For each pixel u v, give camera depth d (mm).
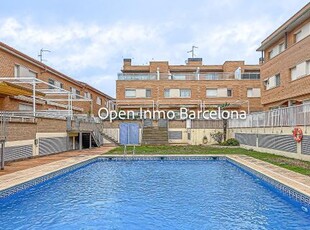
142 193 11352
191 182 13375
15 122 16406
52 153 21281
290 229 7738
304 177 11703
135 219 8484
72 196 10914
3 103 21578
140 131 32656
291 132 18359
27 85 24844
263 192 11461
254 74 41250
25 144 17547
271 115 21391
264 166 14750
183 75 41594
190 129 33000
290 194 9992
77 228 7828
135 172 16031
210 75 41500
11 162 16094
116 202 10125
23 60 24734
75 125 24969
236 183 13102
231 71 48719
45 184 12516
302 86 23594
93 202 10125
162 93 41094
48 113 23406
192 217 8633
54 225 8031
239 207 9562
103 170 16672
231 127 31125
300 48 23969
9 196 10000
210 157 20094
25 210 9281
